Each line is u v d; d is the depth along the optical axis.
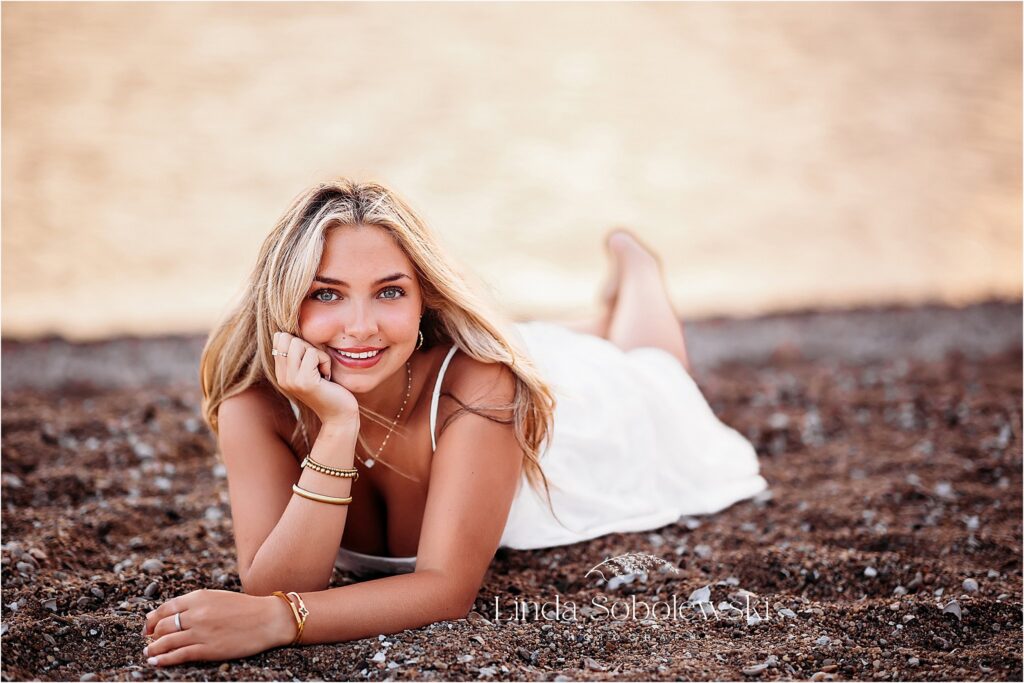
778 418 5.79
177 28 20.22
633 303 5.44
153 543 4.01
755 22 22.36
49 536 3.84
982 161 14.57
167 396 6.02
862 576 3.77
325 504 3.13
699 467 4.66
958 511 4.43
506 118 16.14
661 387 4.72
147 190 12.64
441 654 2.92
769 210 12.70
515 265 10.40
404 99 16.88
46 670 2.89
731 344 7.69
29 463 4.78
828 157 14.84
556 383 4.32
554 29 21.44
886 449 5.28
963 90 17.83
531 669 2.92
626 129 15.88
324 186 3.19
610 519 4.27
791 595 3.69
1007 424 5.47
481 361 3.39
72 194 12.28
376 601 3.03
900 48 20.47
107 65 17.62
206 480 4.82
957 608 3.33
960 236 11.73
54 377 6.52
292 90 17.12
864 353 7.38
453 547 3.18
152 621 2.94
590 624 3.32
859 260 10.81
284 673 2.83
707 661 3.00
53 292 9.28
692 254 11.04
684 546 4.12
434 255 3.25
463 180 13.47
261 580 3.12
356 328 3.07
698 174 14.04
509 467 3.32
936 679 2.86
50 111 15.30
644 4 23.66
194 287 9.57
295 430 3.49
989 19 22.52
